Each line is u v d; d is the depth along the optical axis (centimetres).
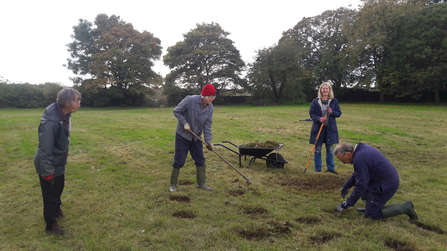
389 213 377
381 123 1399
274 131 1192
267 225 367
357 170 382
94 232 347
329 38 3688
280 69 3269
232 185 528
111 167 636
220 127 1315
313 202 447
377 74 3022
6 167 636
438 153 802
